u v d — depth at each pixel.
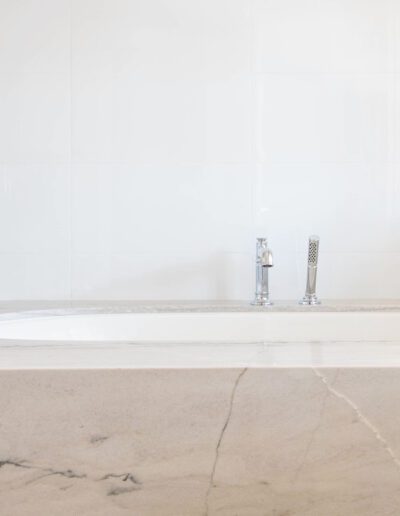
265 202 1.68
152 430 0.66
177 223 1.68
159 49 1.68
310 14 1.69
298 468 0.67
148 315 1.42
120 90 1.67
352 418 0.66
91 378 0.65
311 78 1.69
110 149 1.67
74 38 1.67
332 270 1.69
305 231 1.69
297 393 0.66
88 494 0.67
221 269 1.68
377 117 1.68
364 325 1.44
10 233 1.66
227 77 1.68
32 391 0.65
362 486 0.67
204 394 0.66
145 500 0.67
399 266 1.69
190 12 1.68
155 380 0.65
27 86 1.66
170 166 1.67
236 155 1.68
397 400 0.66
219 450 0.66
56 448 0.66
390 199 1.69
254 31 1.68
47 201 1.67
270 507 0.67
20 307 1.46
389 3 1.69
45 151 1.67
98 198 1.67
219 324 1.43
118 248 1.67
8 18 1.66
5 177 1.66
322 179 1.69
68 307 1.45
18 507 0.67
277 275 1.68
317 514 0.67
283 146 1.68
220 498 0.67
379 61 1.68
